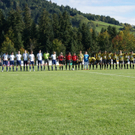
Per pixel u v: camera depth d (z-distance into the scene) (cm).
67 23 10919
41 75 1698
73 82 1227
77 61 2472
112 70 2334
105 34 12762
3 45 9125
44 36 10431
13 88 1010
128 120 526
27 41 10594
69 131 458
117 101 725
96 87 1034
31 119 538
